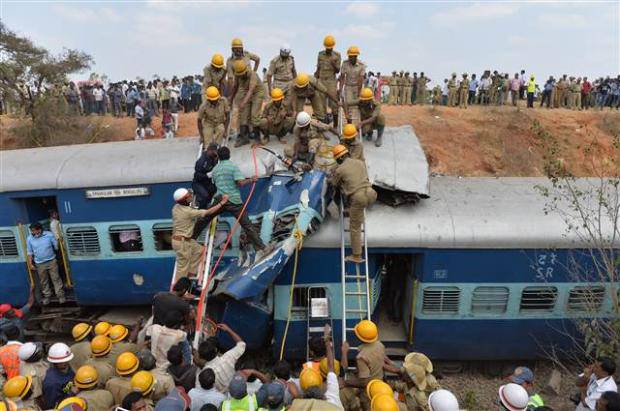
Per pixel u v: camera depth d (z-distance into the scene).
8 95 22.88
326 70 11.12
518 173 21.97
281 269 8.12
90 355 6.80
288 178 8.99
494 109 25.09
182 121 23.91
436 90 26.66
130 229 9.87
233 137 10.69
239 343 6.73
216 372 6.26
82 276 10.13
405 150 10.12
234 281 7.90
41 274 10.09
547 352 9.05
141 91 24.50
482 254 8.59
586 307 8.38
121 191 9.70
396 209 8.97
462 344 9.04
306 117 9.01
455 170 21.98
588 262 8.61
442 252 8.59
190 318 7.57
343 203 8.68
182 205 8.18
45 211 10.71
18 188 9.88
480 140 23.05
